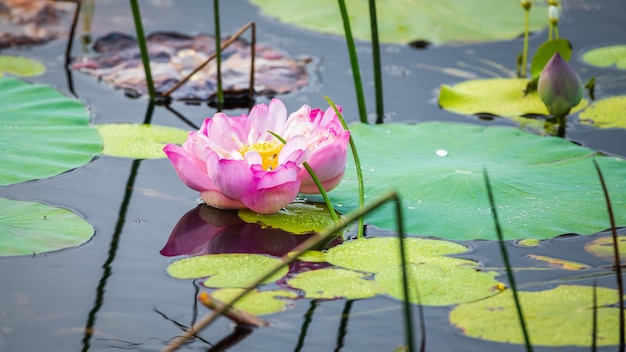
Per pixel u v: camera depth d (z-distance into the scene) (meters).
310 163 3.42
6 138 3.58
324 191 3.41
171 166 3.59
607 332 3.23
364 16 4.18
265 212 3.43
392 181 3.50
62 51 4.00
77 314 3.28
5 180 3.49
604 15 4.20
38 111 3.68
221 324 3.27
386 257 3.35
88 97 3.82
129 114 3.76
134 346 3.24
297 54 4.02
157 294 3.30
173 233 3.42
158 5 4.24
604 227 3.41
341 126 3.44
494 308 3.27
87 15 4.16
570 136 3.69
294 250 3.36
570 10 4.23
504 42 4.11
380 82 3.77
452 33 4.11
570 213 3.44
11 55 3.96
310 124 3.45
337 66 3.97
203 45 4.01
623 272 3.33
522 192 3.48
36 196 3.48
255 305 3.28
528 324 3.24
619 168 3.54
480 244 3.39
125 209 3.47
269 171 3.39
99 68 3.93
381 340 3.24
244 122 3.48
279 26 4.14
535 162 3.56
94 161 3.58
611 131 3.71
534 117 3.78
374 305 3.28
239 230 3.42
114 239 3.40
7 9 4.14
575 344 3.22
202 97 3.84
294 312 3.27
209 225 3.43
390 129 3.65
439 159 3.56
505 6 4.23
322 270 3.33
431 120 3.76
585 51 4.01
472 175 3.50
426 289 3.30
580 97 3.73
